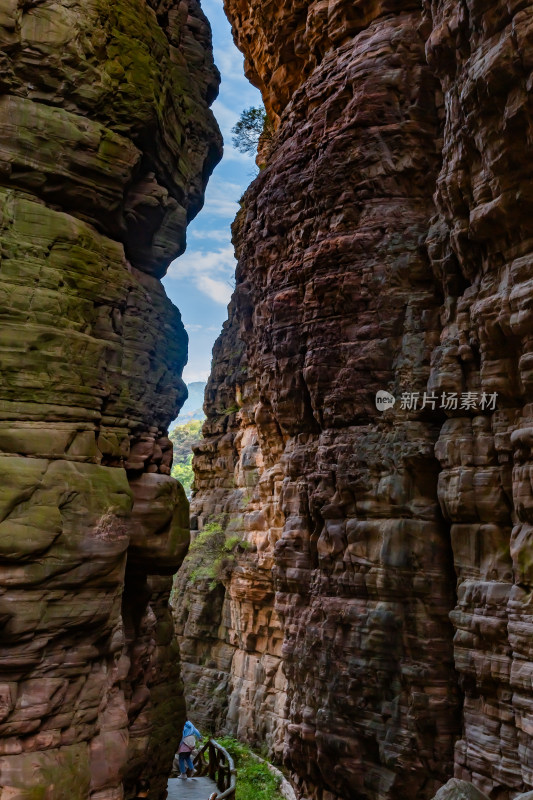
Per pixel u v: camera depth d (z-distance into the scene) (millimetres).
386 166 16766
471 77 12547
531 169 12102
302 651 17312
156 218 12352
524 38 11438
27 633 8891
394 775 14578
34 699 9000
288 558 18516
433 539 14930
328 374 17281
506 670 12453
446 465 14250
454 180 13781
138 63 11336
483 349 13336
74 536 9352
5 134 9680
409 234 16422
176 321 13398
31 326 9492
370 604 15727
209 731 27141
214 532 28828
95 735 9906
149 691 13305
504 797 12273
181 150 13477
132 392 11633
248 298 22375
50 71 10070
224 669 28516
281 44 22141
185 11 14469
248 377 29125
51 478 9227
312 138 18812
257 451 27219
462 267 14367
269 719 24375
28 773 8711
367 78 17109
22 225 9766
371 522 15914
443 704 14242
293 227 19297
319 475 17375
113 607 10109
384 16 17953
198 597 30250
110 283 10930
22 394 9352
